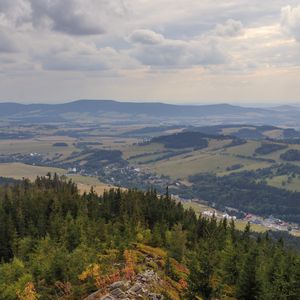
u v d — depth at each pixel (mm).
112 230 109312
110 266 68062
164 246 99625
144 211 135125
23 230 114562
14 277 73875
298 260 73938
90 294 59406
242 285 67750
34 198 142625
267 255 97750
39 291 65188
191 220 131750
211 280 55688
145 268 68500
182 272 72125
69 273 67562
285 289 65438
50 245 94938
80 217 116688
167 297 56094
